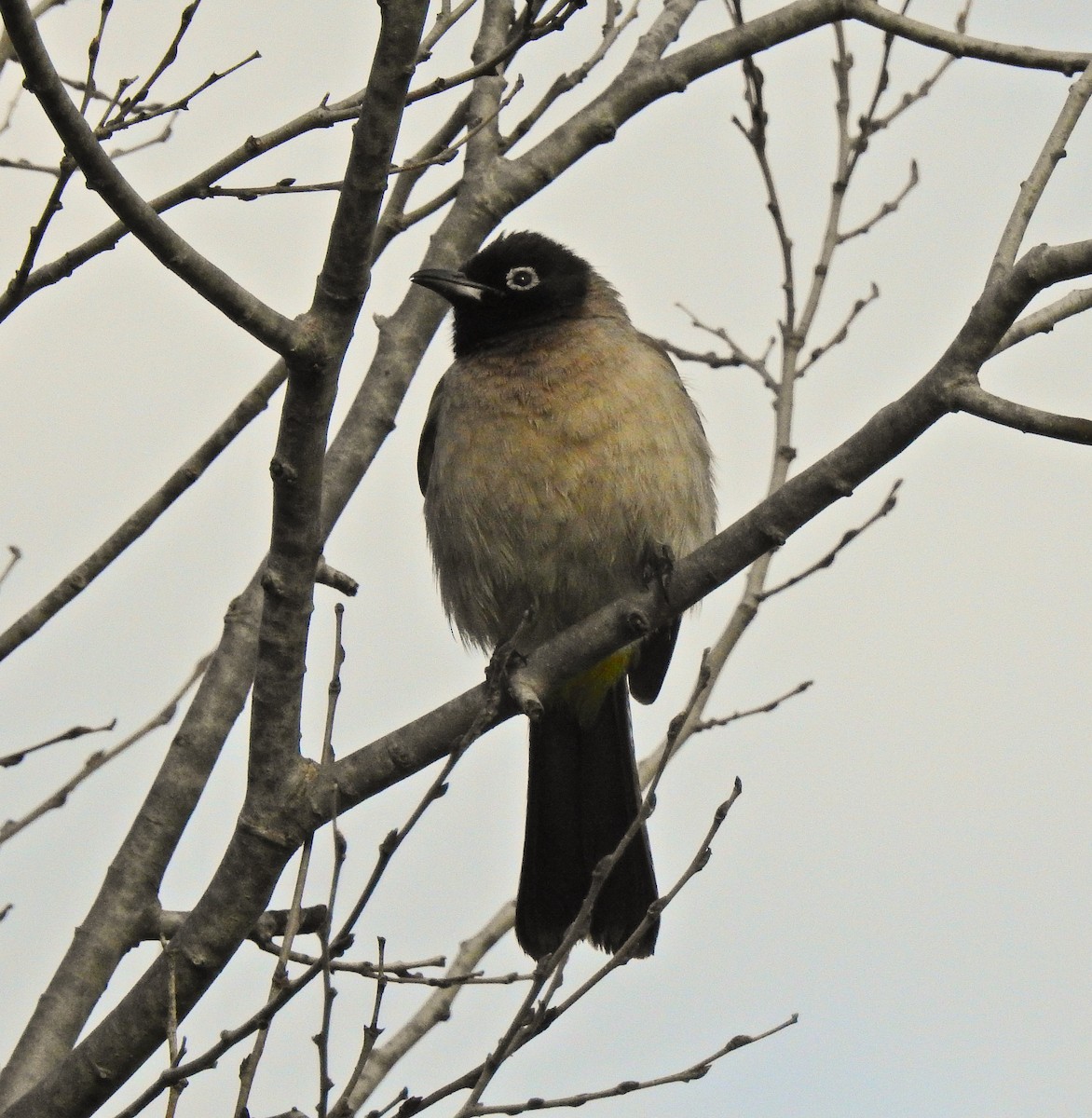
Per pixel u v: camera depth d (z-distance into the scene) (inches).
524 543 500.7
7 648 409.7
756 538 381.1
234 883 346.3
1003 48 444.5
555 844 508.4
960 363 339.3
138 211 303.0
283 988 291.0
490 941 440.1
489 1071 303.3
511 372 504.1
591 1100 322.0
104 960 386.6
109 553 424.5
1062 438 330.0
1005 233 343.0
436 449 522.3
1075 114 350.3
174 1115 276.4
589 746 516.7
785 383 500.1
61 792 406.3
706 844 327.3
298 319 325.7
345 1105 287.6
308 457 332.2
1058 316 352.2
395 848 289.7
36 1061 368.2
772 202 520.1
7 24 282.5
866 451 360.2
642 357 509.4
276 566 340.8
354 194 315.6
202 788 410.0
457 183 515.2
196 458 436.8
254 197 363.6
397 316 492.4
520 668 407.5
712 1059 340.2
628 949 315.9
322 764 324.2
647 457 492.7
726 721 465.4
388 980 345.7
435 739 370.6
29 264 341.7
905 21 465.7
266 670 345.4
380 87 310.5
